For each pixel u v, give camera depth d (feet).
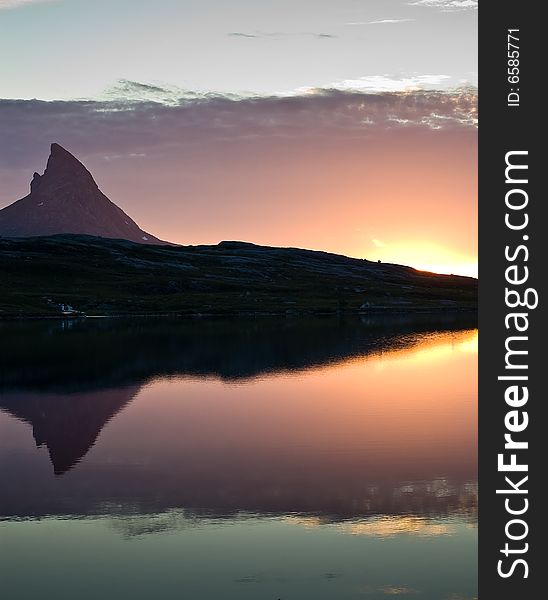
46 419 146.92
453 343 311.06
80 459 115.55
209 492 97.14
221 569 73.46
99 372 214.28
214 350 276.41
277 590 69.00
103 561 75.66
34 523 86.38
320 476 103.81
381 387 185.47
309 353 267.59
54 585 70.59
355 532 82.43
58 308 529.04
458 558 75.72
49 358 248.73
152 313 533.96
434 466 107.96
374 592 68.64
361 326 420.77
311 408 156.25
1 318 470.80
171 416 149.18
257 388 184.85
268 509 90.02
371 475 103.81
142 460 114.52
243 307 571.69
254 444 124.36
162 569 73.67
